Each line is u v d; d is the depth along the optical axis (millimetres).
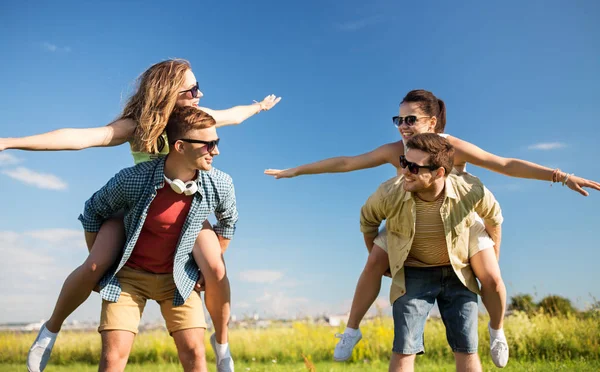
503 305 3436
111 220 3197
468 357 3361
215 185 3256
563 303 8977
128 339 3027
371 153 3967
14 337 9320
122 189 3059
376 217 3498
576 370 6203
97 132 3070
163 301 3232
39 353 3131
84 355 9172
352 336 3582
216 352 3455
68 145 2885
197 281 3252
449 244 3291
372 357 8008
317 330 9531
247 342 9180
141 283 3135
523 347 7695
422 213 3301
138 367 7922
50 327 3162
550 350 7691
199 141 3035
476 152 3686
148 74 3293
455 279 3410
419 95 4059
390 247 3400
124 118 3309
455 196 3273
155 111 3201
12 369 7898
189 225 3158
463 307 3363
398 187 3348
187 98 3414
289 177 3914
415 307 3318
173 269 3107
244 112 4035
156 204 3119
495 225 3471
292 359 8602
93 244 3248
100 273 3051
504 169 3650
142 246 3137
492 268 3359
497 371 5969
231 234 3521
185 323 3156
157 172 3104
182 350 3176
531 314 8688
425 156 3152
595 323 8148
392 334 8414
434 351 8047
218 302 3277
